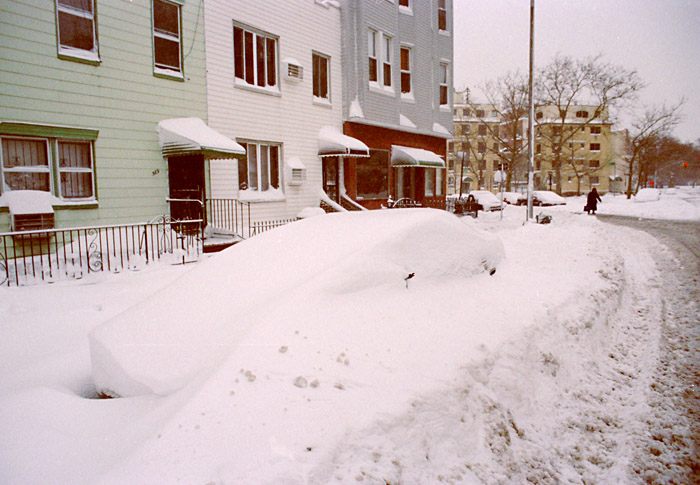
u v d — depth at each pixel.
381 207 20.12
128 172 11.41
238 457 2.37
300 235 5.00
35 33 9.73
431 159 21.56
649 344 5.66
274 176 15.70
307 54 16.47
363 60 18.12
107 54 10.93
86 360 4.55
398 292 4.18
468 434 3.11
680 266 10.59
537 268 7.79
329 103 17.47
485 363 3.71
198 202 12.20
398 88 20.06
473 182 72.94
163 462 2.37
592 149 72.75
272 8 15.10
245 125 14.34
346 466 2.43
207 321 3.64
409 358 3.39
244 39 14.45
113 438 2.73
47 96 9.95
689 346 5.49
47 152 10.16
